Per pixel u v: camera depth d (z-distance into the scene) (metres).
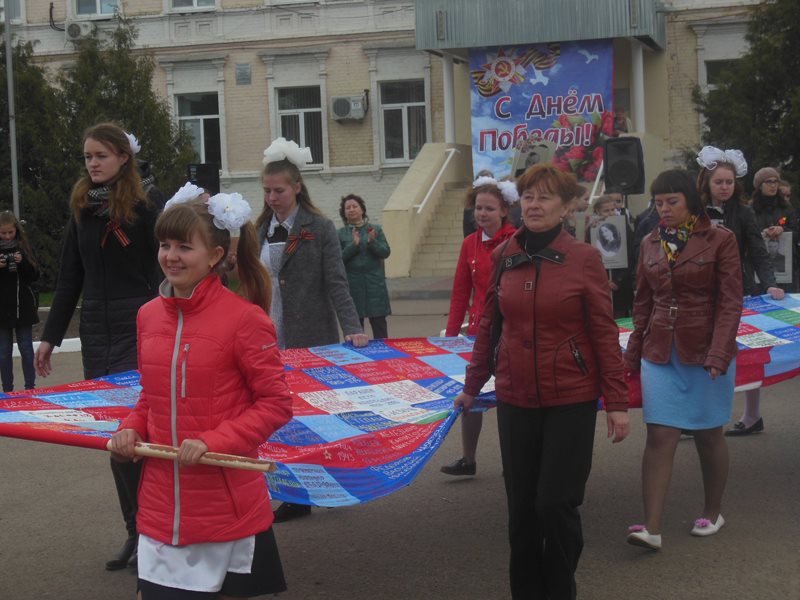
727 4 26.61
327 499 4.66
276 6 29.08
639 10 23.75
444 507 6.77
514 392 4.59
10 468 8.31
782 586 5.21
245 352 3.67
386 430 5.30
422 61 28.53
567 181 4.55
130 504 5.73
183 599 3.60
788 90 21.48
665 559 5.65
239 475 3.66
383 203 29.00
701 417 5.70
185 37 29.59
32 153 23.36
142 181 5.82
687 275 5.62
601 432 8.77
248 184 29.55
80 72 23.00
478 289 7.08
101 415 4.82
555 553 4.50
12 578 5.68
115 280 5.66
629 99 26.88
